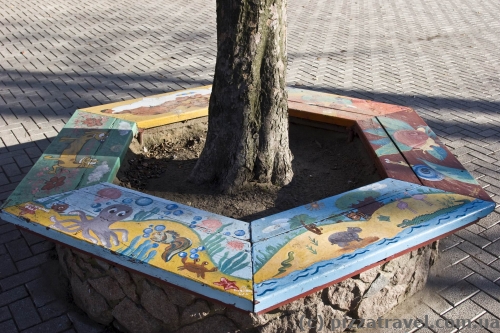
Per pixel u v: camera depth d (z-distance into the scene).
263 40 3.23
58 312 3.06
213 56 8.22
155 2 12.03
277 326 2.66
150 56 8.16
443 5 12.95
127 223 2.75
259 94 3.37
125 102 4.59
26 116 5.86
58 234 2.69
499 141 5.44
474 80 7.45
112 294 2.85
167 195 3.55
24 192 3.05
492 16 11.80
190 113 4.32
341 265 2.45
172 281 2.43
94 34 9.30
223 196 3.50
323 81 7.27
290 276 2.37
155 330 2.81
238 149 3.45
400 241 2.62
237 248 2.56
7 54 8.06
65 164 3.39
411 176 3.29
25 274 3.36
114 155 3.53
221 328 2.65
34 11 10.87
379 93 6.86
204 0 12.37
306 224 2.76
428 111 6.26
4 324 2.95
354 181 3.80
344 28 10.41
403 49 8.99
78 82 6.97
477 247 3.69
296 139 4.53
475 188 3.16
